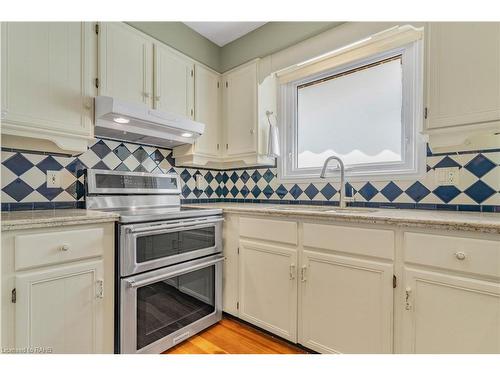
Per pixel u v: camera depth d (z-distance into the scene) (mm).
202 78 2225
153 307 1451
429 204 1565
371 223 1255
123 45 1682
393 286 1194
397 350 1186
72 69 1431
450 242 1058
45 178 1587
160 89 1888
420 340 1126
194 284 1695
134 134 1791
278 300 1598
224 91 2385
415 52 1688
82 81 1470
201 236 1734
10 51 1220
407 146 1706
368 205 1805
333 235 1377
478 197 1402
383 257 1225
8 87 1214
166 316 1517
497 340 969
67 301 1163
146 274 1415
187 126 1881
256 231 1710
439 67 1256
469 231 1018
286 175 2293
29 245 1062
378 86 1868
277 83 2342
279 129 2330
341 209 1761
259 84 2156
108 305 1295
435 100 1266
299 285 1510
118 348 1309
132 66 1727
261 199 2416
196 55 2184
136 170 2041
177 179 2238
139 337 1370
